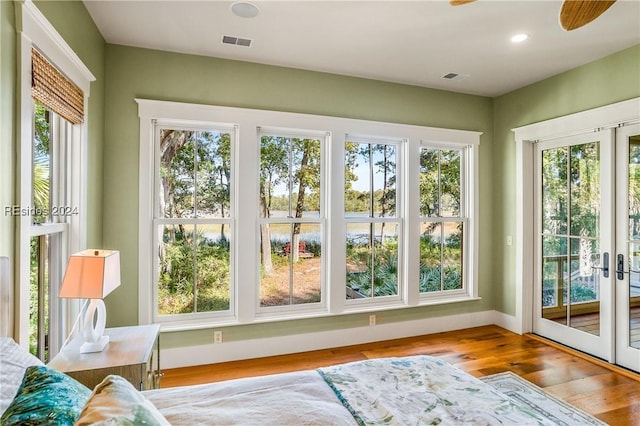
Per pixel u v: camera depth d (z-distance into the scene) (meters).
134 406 0.88
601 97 3.16
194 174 3.18
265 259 3.40
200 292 3.20
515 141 3.98
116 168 2.91
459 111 4.11
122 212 2.93
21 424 0.82
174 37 2.82
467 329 4.09
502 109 4.17
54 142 2.14
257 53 3.10
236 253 3.24
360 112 3.66
